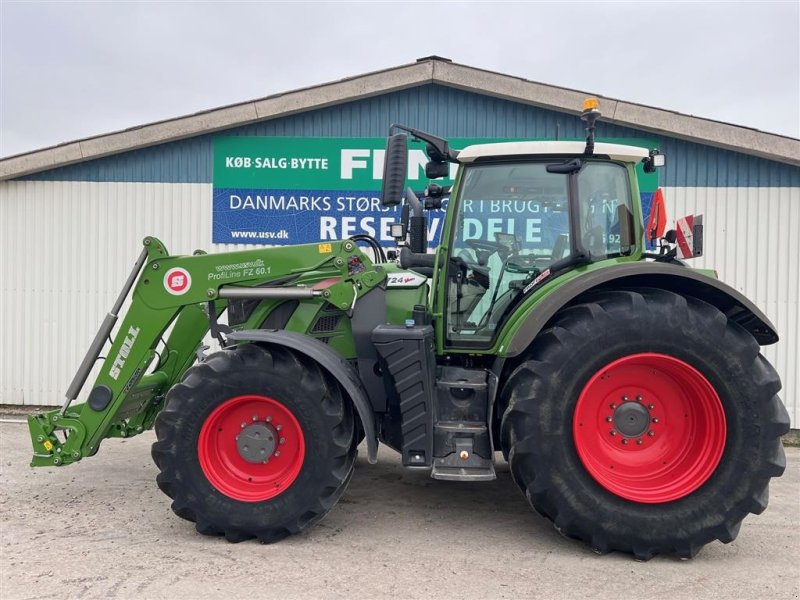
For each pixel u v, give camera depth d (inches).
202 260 144.9
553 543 128.0
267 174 263.1
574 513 118.4
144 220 266.7
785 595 105.6
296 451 127.7
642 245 141.4
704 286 125.1
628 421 124.6
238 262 144.5
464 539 129.7
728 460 117.0
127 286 147.2
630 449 125.3
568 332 120.2
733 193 249.9
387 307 146.2
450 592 104.8
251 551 121.6
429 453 127.7
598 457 124.3
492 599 102.6
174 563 115.3
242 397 125.6
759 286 250.1
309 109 259.8
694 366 118.0
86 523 136.6
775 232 248.8
